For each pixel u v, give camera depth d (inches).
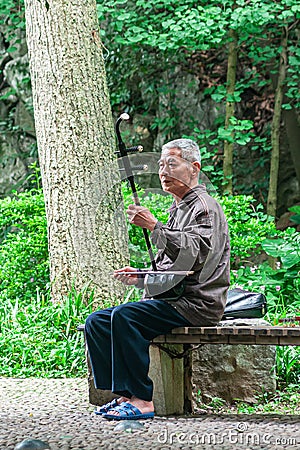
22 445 156.2
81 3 352.2
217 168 558.9
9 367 302.8
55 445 160.6
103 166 345.4
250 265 503.2
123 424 181.9
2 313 349.7
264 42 576.7
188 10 470.0
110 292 330.6
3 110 677.3
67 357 306.0
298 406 239.9
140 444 161.5
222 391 247.3
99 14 477.4
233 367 247.4
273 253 399.9
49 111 348.8
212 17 469.1
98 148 346.6
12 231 540.4
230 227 401.4
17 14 534.6
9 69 657.0
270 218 420.5
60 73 347.6
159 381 208.5
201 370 247.4
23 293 394.3
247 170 602.9
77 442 163.5
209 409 238.2
